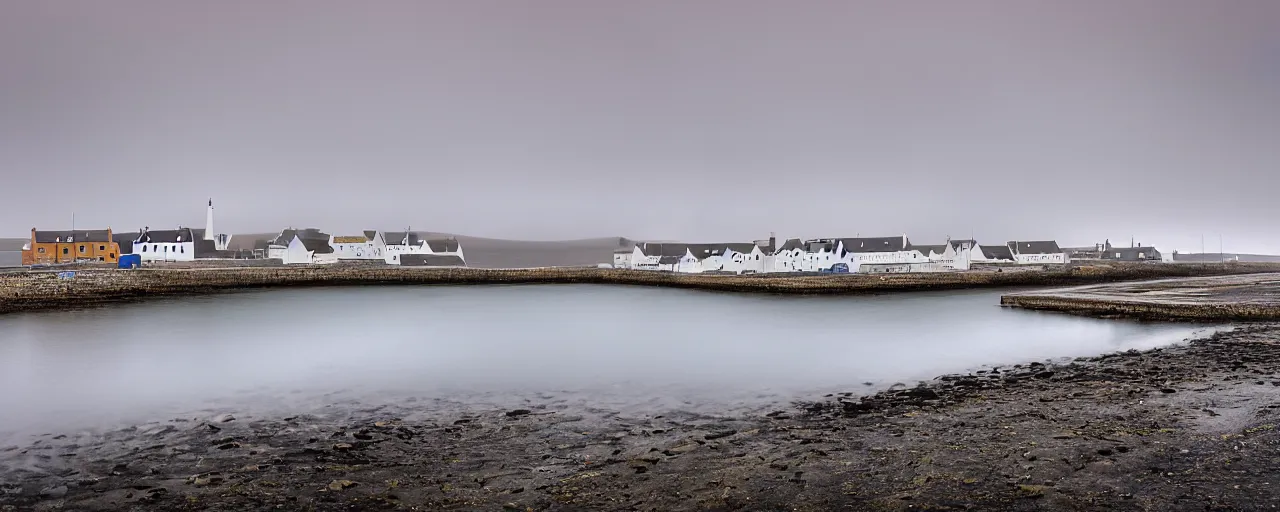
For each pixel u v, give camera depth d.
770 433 13.17
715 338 32.00
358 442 13.10
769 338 31.89
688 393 18.02
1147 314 39.03
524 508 9.23
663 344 29.53
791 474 10.27
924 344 29.09
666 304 55.28
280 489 10.25
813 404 16.16
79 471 11.44
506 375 21.38
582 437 13.31
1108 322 37.28
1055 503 8.67
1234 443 10.71
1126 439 11.29
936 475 9.91
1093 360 21.80
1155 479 9.31
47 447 13.02
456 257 109.88
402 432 13.94
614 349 27.84
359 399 17.67
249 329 36.28
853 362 23.80
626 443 12.73
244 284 75.50
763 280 71.75
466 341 30.83
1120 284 66.00
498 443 12.92
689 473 10.55
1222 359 20.31
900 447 11.55
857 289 72.38
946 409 14.70
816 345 28.97
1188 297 45.19
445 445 12.82
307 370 22.62
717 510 8.98
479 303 56.34
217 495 10.03
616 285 84.00
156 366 23.64
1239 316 36.19
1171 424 12.17
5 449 12.88
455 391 18.70
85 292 58.72
